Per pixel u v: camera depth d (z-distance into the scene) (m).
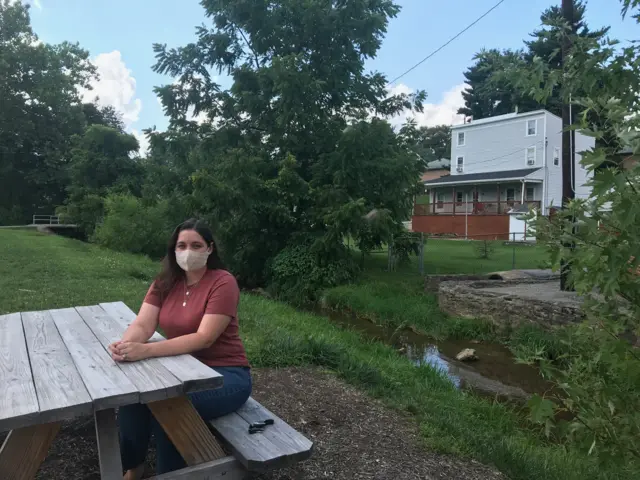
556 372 2.86
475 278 13.16
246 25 17.16
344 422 3.86
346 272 14.41
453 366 8.07
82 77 45.62
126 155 32.75
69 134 45.00
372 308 11.65
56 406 1.97
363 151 15.27
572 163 9.84
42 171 43.78
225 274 2.93
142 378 2.26
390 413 4.17
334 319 11.73
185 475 2.34
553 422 3.04
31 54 41.16
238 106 17.53
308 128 17.08
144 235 21.11
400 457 3.33
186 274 3.01
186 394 2.30
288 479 2.93
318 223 15.89
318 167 16.38
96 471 2.90
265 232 17.02
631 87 2.39
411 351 9.01
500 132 34.12
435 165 49.47
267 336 6.00
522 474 3.45
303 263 14.88
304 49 17.03
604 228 2.39
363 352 7.15
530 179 30.38
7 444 2.31
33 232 27.91
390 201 16.25
